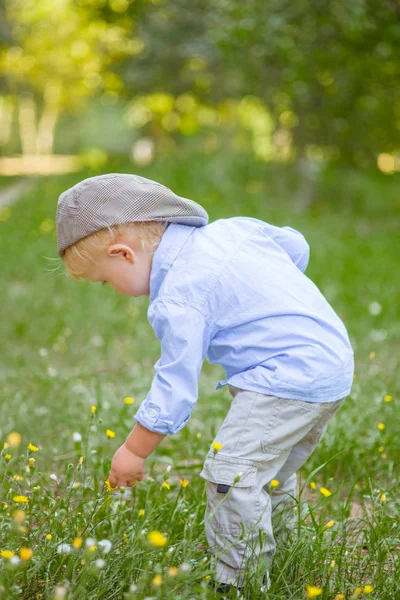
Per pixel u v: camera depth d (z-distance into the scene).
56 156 56.81
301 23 13.91
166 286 2.56
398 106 19.48
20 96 43.84
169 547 2.64
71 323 7.66
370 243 14.55
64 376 5.67
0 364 6.35
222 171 20.55
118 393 5.38
